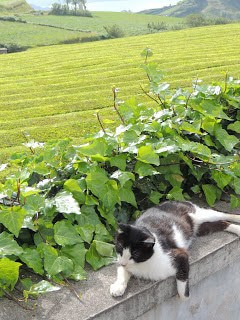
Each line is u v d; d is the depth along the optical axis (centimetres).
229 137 154
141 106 161
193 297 121
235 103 171
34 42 1501
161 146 137
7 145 259
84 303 101
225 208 142
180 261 112
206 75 445
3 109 358
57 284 106
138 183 138
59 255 112
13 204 119
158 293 110
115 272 112
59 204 116
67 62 605
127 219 132
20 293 103
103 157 132
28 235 117
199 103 161
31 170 133
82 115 319
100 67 545
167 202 134
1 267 99
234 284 135
